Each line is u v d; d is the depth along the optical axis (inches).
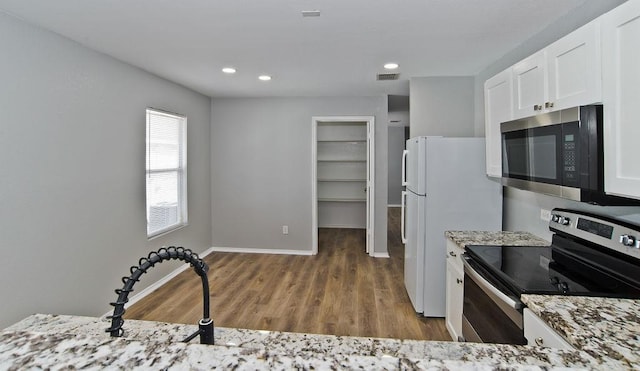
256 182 194.5
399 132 378.3
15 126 83.4
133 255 127.8
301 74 139.3
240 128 193.3
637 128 46.9
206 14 82.1
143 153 132.7
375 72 136.4
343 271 164.1
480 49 108.6
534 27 90.4
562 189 61.4
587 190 55.2
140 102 130.6
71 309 100.4
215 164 195.8
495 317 65.6
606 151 53.1
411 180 125.2
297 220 193.2
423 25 88.8
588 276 65.0
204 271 39.2
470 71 135.8
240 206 196.2
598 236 64.7
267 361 25.3
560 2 76.4
